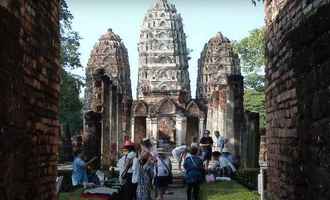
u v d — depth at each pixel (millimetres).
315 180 6047
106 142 30672
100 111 29891
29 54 7430
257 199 13562
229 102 28969
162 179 19625
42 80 8320
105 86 30562
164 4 73250
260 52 60406
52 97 9164
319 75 5777
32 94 7641
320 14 5812
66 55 47281
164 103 64125
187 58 74062
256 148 26297
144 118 66250
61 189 17938
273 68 10828
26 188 7109
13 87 5711
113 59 65562
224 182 20484
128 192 17047
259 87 62406
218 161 24344
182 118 63125
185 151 29984
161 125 64375
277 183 10344
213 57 65312
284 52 9547
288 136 9164
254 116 26656
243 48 61688
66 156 37188
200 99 65312
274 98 10711
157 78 70625
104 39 66250
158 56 71312
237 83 28922
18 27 5938
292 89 8789
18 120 6062
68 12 43375
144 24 72750
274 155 10750
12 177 5820
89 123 26109
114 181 19656
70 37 47906
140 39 72625
